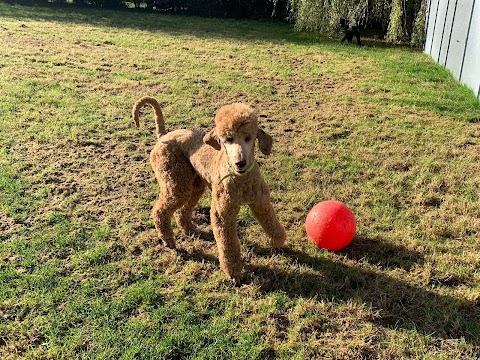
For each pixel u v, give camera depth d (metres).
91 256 4.02
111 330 3.25
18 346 3.12
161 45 12.97
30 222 4.53
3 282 3.69
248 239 4.34
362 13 14.80
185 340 3.17
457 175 5.57
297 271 3.90
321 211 4.04
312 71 10.57
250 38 14.82
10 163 5.68
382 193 5.19
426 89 9.19
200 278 3.84
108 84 8.96
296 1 16.66
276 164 5.89
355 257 4.09
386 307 3.50
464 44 9.58
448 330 3.28
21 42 12.05
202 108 7.91
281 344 3.15
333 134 6.90
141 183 5.39
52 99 7.89
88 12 18.97
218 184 3.54
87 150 6.18
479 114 7.69
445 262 3.97
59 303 3.51
